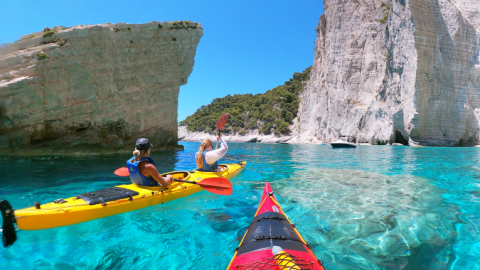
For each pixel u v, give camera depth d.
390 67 26.88
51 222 2.92
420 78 23.47
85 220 3.14
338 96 34.09
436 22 24.11
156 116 16.56
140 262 2.40
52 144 11.78
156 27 15.77
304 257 1.94
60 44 11.88
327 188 5.24
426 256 2.51
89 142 12.78
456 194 4.74
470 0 25.00
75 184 5.48
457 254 2.55
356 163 9.59
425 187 5.32
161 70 16.56
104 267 2.31
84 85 12.71
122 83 14.52
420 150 16.70
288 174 7.00
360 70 31.97
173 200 4.14
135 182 3.96
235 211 3.81
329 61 36.31
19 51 10.91
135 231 3.07
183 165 8.96
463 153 13.88
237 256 2.05
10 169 7.45
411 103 23.95
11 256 2.49
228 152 17.00
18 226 2.72
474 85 23.47
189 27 17.45
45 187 5.19
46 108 11.56
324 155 13.66
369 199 4.42
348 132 31.84
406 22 24.14
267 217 2.73
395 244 2.77
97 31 12.95
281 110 60.44
